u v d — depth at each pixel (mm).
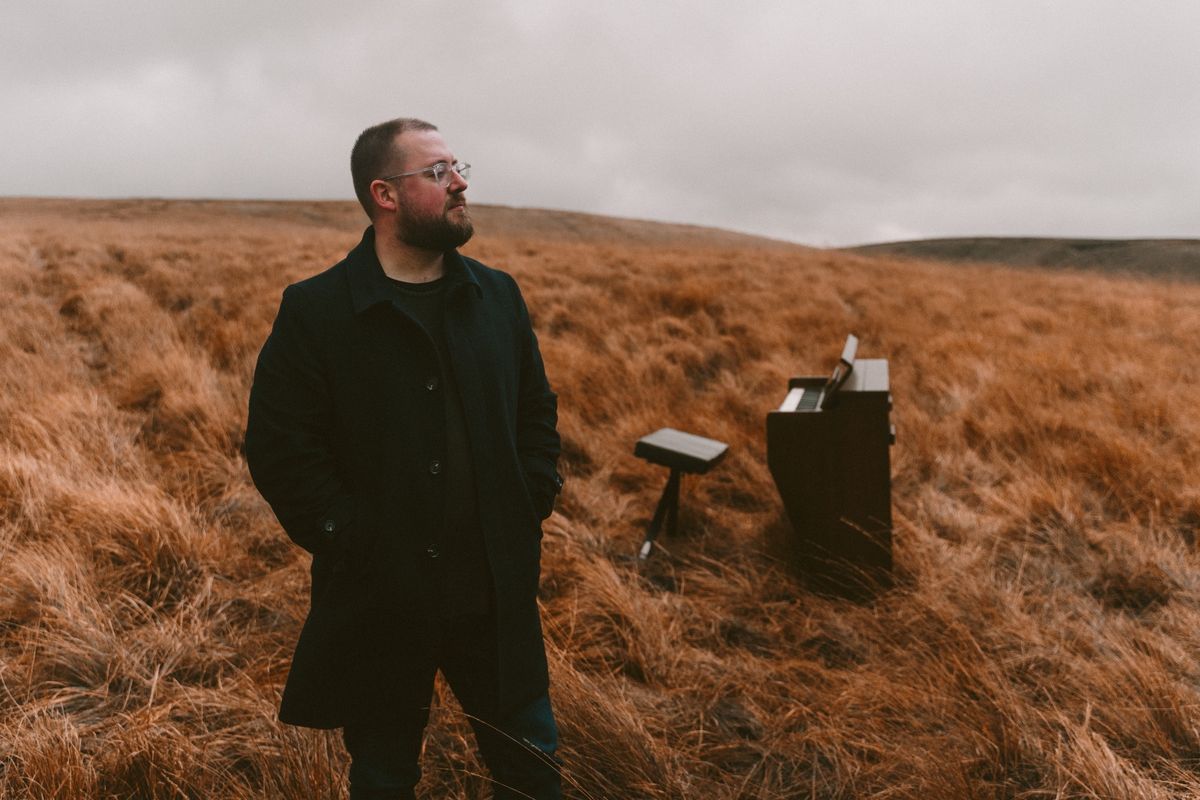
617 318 8773
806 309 9570
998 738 2418
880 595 3391
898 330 8820
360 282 1511
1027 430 5320
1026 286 14609
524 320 1791
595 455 4938
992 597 3273
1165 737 2441
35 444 4379
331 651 1581
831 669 2939
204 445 4762
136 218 50594
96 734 2379
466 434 1559
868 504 3396
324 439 1567
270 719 2395
